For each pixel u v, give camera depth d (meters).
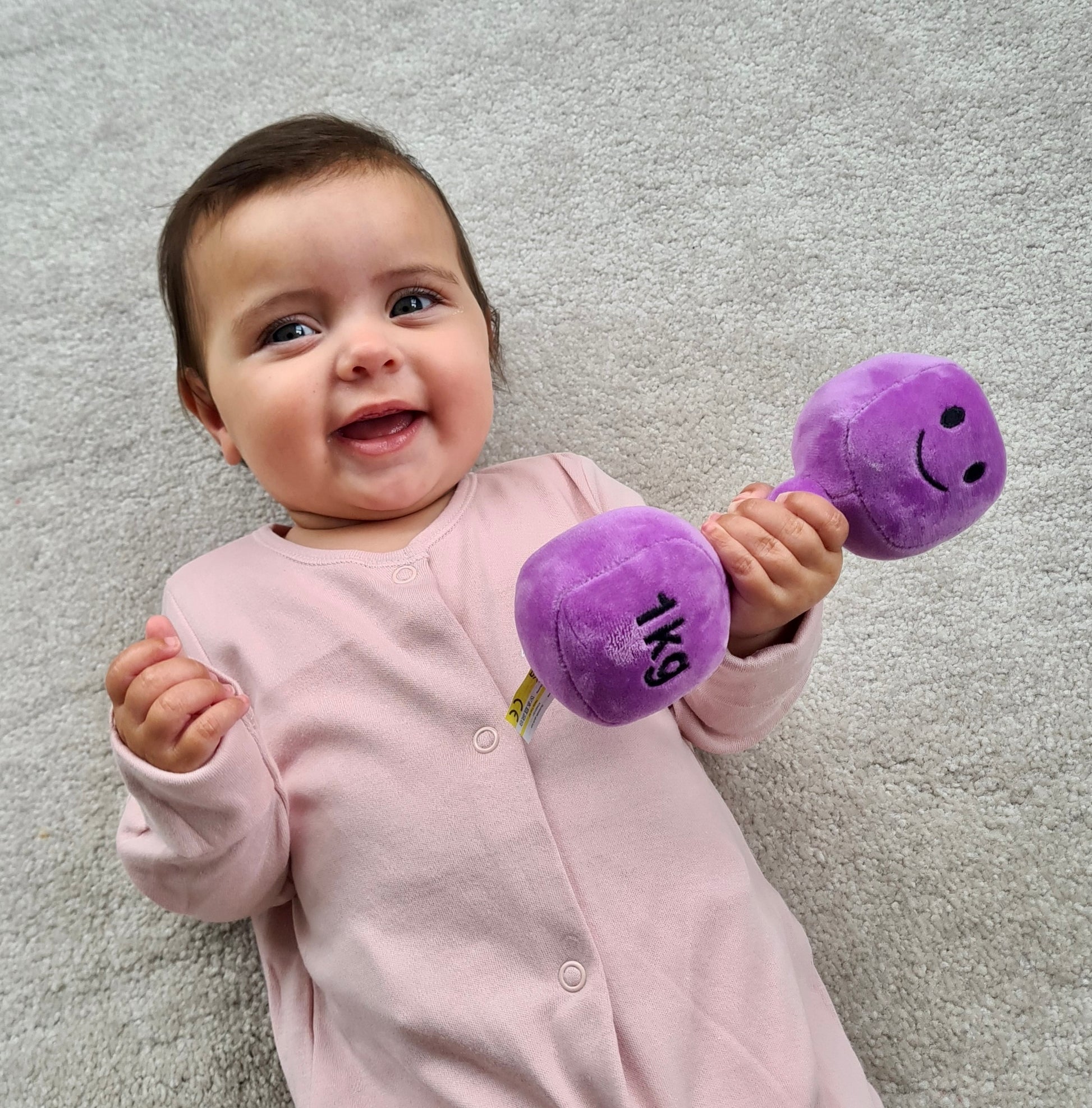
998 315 1.05
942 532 0.52
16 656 1.00
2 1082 0.85
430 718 0.71
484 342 0.83
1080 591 0.95
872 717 0.93
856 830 0.90
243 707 0.64
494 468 0.92
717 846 0.72
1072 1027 0.81
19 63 1.23
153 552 1.04
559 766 0.70
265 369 0.75
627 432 1.04
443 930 0.68
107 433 1.08
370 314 0.75
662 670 0.49
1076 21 1.14
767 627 0.61
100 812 0.95
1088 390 1.01
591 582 0.49
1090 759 0.90
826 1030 0.72
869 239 1.09
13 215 1.16
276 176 0.76
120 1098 0.84
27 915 0.91
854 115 1.13
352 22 1.21
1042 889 0.86
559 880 0.66
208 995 0.88
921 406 0.52
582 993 0.64
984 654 0.94
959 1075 0.81
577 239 1.11
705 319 1.07
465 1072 0.65
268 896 0.78
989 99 1.12
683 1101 0.63
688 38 1.17
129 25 1.23
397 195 0.78
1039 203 1.08
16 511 1.05
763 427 1.04
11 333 1.12
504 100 1.16
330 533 0.85
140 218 1.15
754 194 1.11
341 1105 0.69
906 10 1.17
